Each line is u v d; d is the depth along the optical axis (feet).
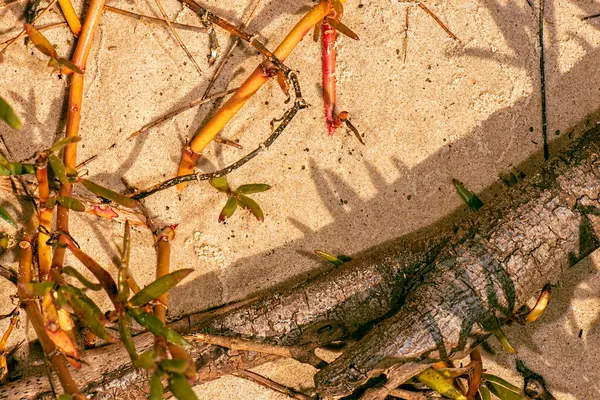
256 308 2.39
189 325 2.41
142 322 2.16
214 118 2.39
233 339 2.35
